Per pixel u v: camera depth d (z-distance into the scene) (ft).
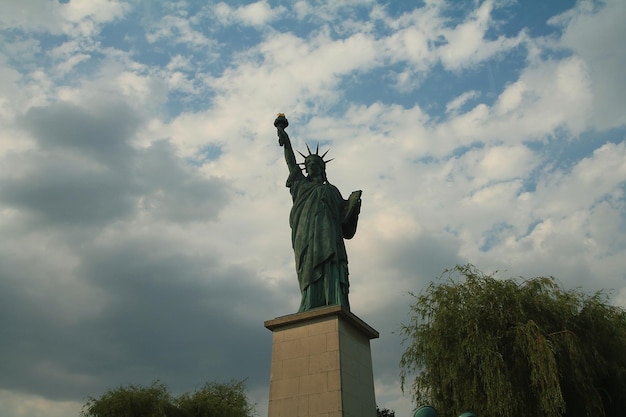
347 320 140.36
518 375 144.25
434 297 168.76
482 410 146.82
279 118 189.16
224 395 321.73
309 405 127.24
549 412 136.26
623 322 159.94
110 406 249.96
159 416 256.11
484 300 157.17
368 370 145.79
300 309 151.33
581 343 146.30
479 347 148.66
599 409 139.44
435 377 160.04
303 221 164.45
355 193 176.45
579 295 163.22
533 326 145.89
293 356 136.15
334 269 154.20
